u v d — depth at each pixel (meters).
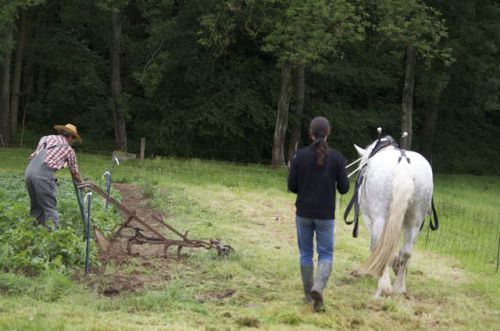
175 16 33.25
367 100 39.22
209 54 33.72
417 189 8.38
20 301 7.03
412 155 8.66
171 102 34.84
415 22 27.67
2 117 30.30
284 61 27.47
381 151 9.04
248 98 34.03
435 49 30.89
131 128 37.22
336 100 37.62
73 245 8.82
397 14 27.80
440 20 31.73
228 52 34.97
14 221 9.73
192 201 15.98
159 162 25.84
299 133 33.66
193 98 34.97
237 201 16.91
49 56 33.59
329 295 8.38
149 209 14.43
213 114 33.47
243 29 31.22
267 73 35.03
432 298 8.77
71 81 38.44
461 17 31.69
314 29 26.30
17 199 12.46
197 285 8.38
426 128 37.62
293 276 9.27
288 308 7.55
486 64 33.19
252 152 35.53
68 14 31.41
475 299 9.12
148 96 33.25
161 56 31.02
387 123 36.88
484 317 8.02
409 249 8.66
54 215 9.69
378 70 36.47
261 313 7.38
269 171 26.61
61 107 36.75
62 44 33.84
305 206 7.65
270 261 10.09
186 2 32.03
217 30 30.17
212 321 6.99
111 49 33.78
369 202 8.55
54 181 9.70
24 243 8.70
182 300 7.59
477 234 16.61
